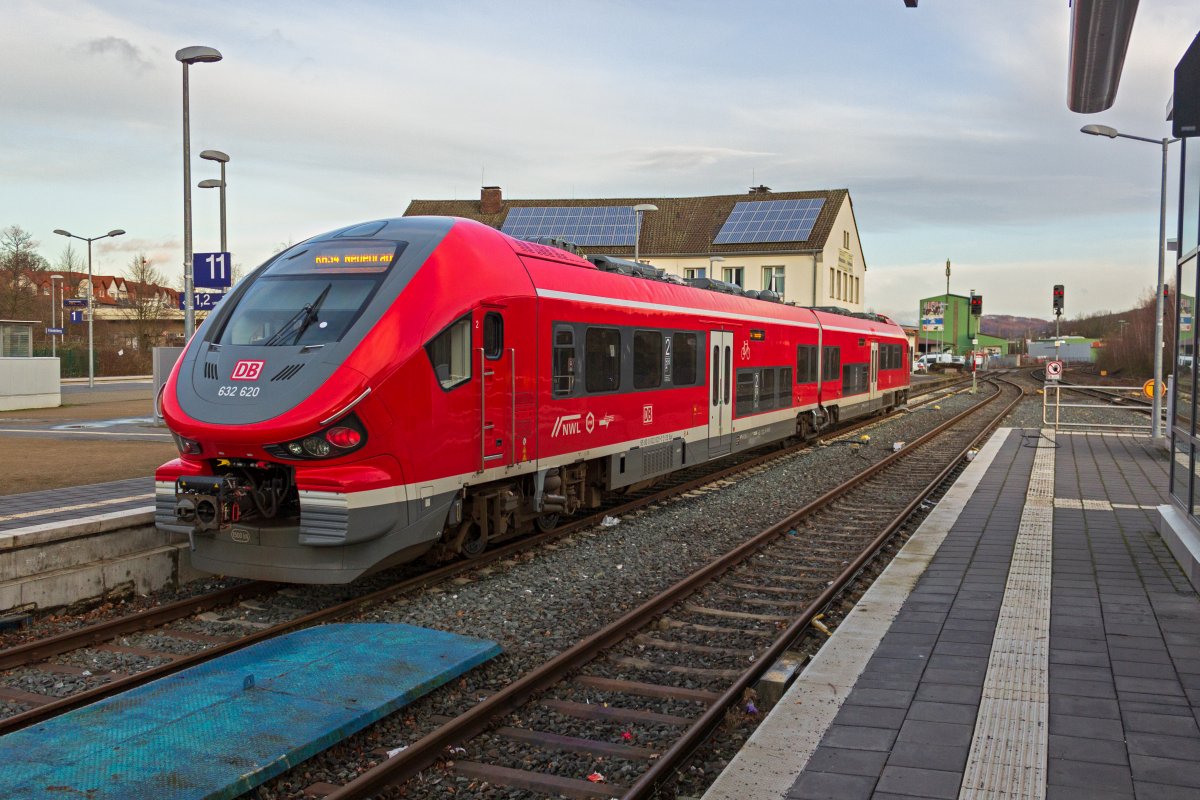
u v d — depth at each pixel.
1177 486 10.00
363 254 8.40
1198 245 8.52
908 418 29.22
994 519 11.09
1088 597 7.49
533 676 5.77
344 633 6.61
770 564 9.52
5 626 7.03
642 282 12.49
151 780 4.29
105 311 83.88
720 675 6.22
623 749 5.05
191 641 6.95
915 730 4.80
